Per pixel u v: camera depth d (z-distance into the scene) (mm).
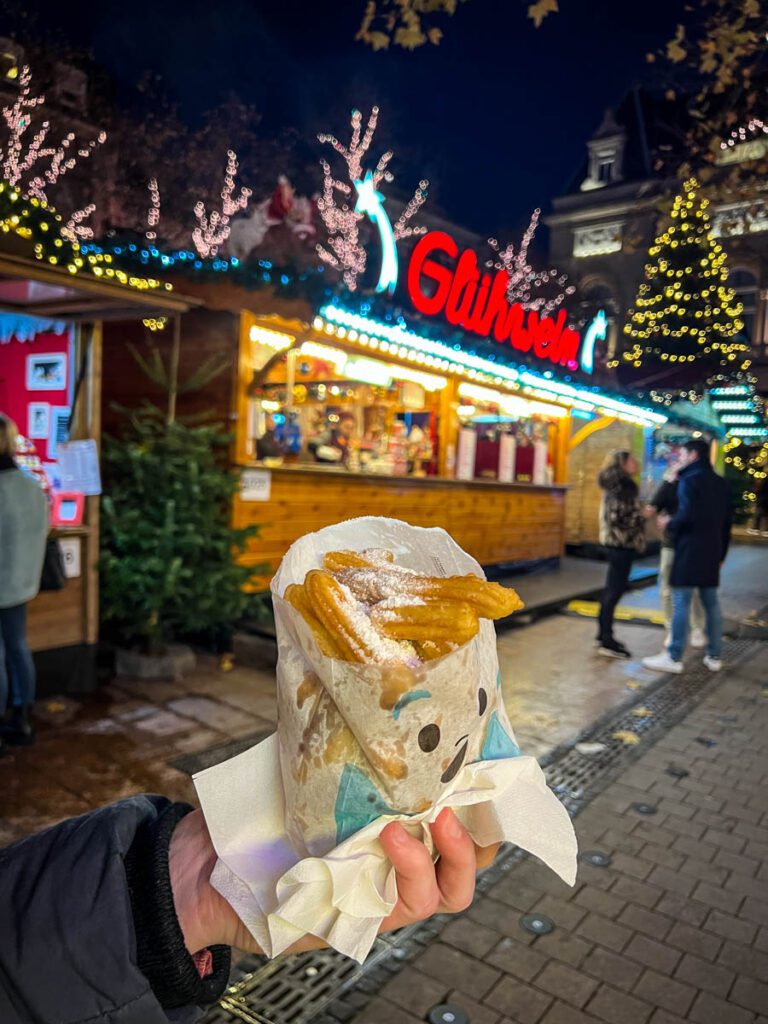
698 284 15867
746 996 2572
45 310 4891
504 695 5785
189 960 711
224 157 16703
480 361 8836
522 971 2652
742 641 7988
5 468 4191
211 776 764
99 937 689
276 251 5449
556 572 11602
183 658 5668
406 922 667
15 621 4285
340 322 6816
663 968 2695
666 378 15742
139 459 5555
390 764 640
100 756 4227
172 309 4746
